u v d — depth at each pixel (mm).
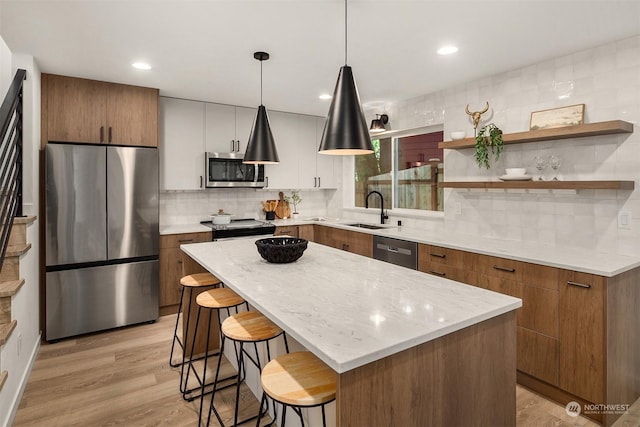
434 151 4051
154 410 2162
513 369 1481
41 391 2355
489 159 3242
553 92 2766
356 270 2035
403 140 4457
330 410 1554
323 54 2725
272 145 2572
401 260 3436
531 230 2945
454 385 1288
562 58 2709
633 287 2227
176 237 3785
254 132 2553
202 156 4176
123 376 2549
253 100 4137
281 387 1271
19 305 2264
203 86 3562
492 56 2738
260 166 4512
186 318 2854
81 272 3209
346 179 5305
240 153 4359
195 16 2137
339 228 4348
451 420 1279
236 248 2760
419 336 1152
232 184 4328
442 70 3062
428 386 1213
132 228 3434
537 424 2059
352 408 1043
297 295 1571
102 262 3314
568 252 2537
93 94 3326
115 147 3328
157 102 3645
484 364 1383
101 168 3262
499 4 1979
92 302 3273
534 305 2348
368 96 3951
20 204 2492
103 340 3172
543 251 2576
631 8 2000
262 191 5023
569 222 2699
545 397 2324
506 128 3090
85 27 2281
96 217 3252
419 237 3305
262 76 3252
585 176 2596
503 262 2535
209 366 2705
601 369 2027
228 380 2518
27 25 2250
